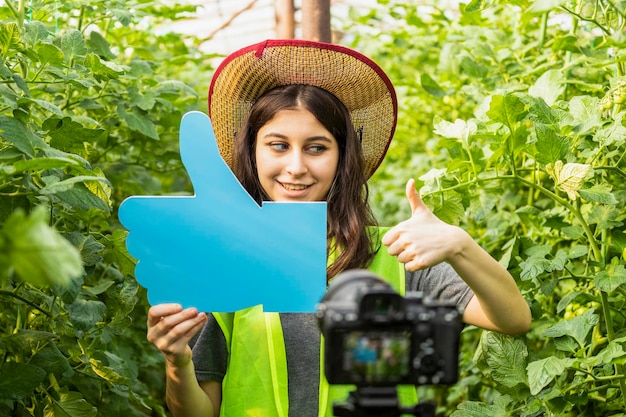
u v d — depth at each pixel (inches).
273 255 68.1
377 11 166.2
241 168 82.3
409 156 211.5
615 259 87.0
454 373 50.2
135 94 109.0
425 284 76.6
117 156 132.9
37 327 89.1
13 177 71.1
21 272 38.9
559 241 104.5
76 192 68.0
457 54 127.5
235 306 67.7
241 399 74.2
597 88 99.0
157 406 124.5
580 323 82.0
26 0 99.3
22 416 79.5
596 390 83.5
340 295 51.1
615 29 103.0
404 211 191.9
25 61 88.9
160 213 67.5
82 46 89.7
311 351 74.9
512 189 112.7
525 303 70.7
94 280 103.4
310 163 75.8
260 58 81.8
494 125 90.6
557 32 121.8
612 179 94.6
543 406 85.0
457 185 87.2
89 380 97.7
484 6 89.7
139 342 123.6
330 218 79.2
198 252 67.7
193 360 77.1
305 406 73.9
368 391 49.5
